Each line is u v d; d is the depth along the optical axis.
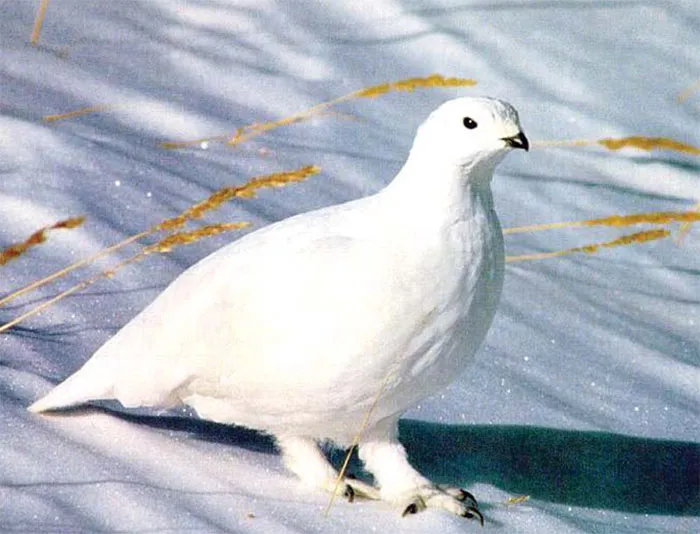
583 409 5.68
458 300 4.61
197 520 4.43
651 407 5.79
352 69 8.21
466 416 5.47
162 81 7.70
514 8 8.93
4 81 7.27
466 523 4.71
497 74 8.43
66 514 4.34
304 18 8.57
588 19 9.04
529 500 5.01
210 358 4.75
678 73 8.79
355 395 4.63
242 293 4.72
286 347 4.61
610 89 8.53
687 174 7.96
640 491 5.21
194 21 8.39
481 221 4.70
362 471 5.11
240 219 6.53
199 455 4.92
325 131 7.57
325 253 4.65
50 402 4.93
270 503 4.67
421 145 4.70
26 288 5.32
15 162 6.55
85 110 7.00
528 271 6.75
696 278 7.05
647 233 6.18
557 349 6.10
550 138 8.08
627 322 6.48
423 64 8.39
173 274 6.02
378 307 4.54
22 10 8.10
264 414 4.78
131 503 4.45
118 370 4.89
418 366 4.63
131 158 6.82
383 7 8.74
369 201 4.84
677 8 9.28
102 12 8.26
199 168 6.93
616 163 7.96
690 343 6.44
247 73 7.96
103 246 6.09
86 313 5.67
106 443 4.87
